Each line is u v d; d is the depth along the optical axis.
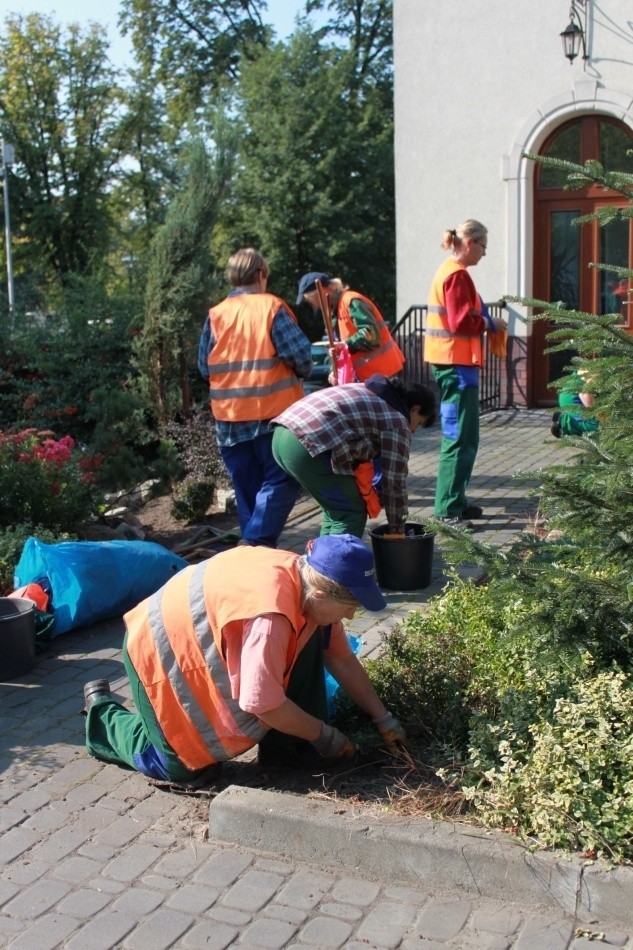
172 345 8.96
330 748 3.55
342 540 3.37
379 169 26.44
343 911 3.01
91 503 7.25
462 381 6.62
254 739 3.51
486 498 7.67
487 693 3.83
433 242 12.45
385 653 4.31
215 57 31.91
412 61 12.17
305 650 3.56
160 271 8.98
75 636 5.34
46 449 6.77
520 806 3.12
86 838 3.43
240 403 5.90
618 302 11.74
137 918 3.01
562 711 3.36
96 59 29.27
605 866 2.89
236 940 2.90
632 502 3.61
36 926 2.99
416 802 3.34
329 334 6.80
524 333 11.96
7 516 6.56
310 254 26.45
